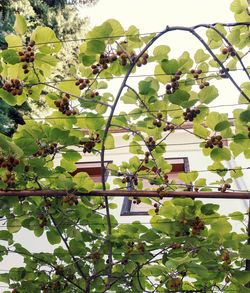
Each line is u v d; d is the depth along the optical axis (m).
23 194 2.52
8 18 9.02
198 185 2.86
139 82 2.27
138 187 2.93
